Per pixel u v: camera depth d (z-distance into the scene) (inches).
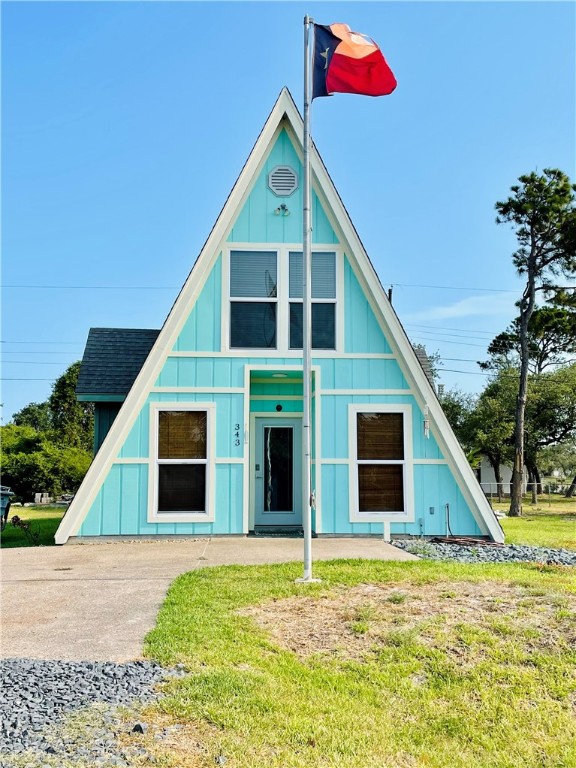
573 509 1234.0
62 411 2063.2
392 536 498.3
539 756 173.9
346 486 501.7
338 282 519.8
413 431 508.4
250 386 553.6
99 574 347.3
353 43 386.3
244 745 160.2
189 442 498.3
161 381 498.6
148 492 487.5
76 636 234.5
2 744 150.3
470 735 182.4
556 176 1016.9
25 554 422.0
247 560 384.5
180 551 426.0
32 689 181.9
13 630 242.7
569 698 202.7
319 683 203.5
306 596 291.0
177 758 151.1
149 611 269.9
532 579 321.1
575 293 1043.9
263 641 233.1
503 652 227.9
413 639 237.1
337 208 520.1
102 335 659.4
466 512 503.2
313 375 523.8
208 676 196.4
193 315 506.0
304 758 159.8
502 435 1585.9
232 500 495.5
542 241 1043.9
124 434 490.6
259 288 513.7
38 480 1224.8
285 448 554.9
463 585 308.2
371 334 516.1
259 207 520.4
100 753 148.9
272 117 519.2
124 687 185.8
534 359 1793.8
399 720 187.6
